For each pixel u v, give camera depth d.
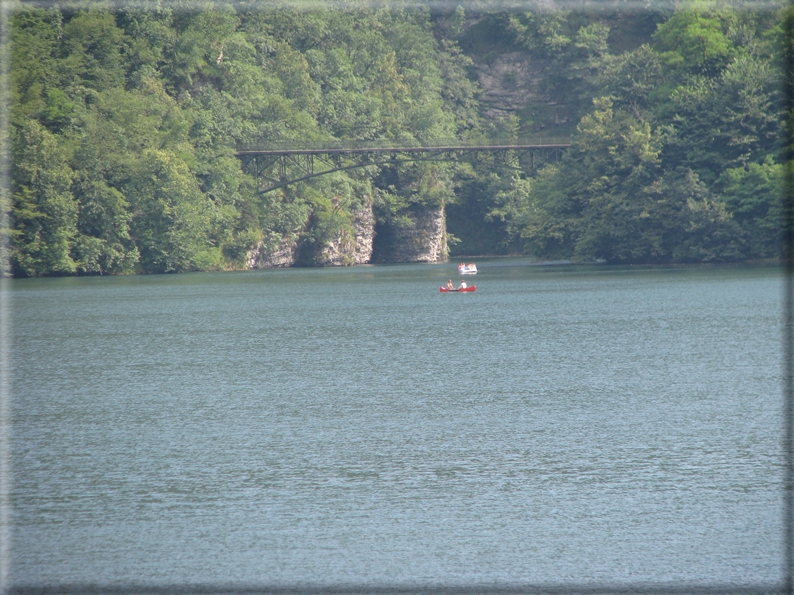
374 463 117.50
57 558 90.12
